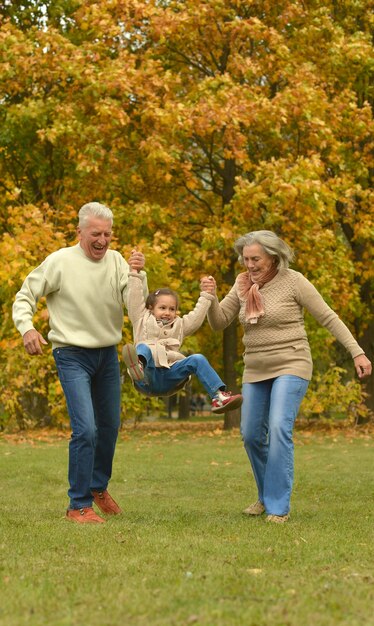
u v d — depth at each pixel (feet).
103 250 46.78
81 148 125.18
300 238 121.80
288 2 132.67
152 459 86.28
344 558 34.76
